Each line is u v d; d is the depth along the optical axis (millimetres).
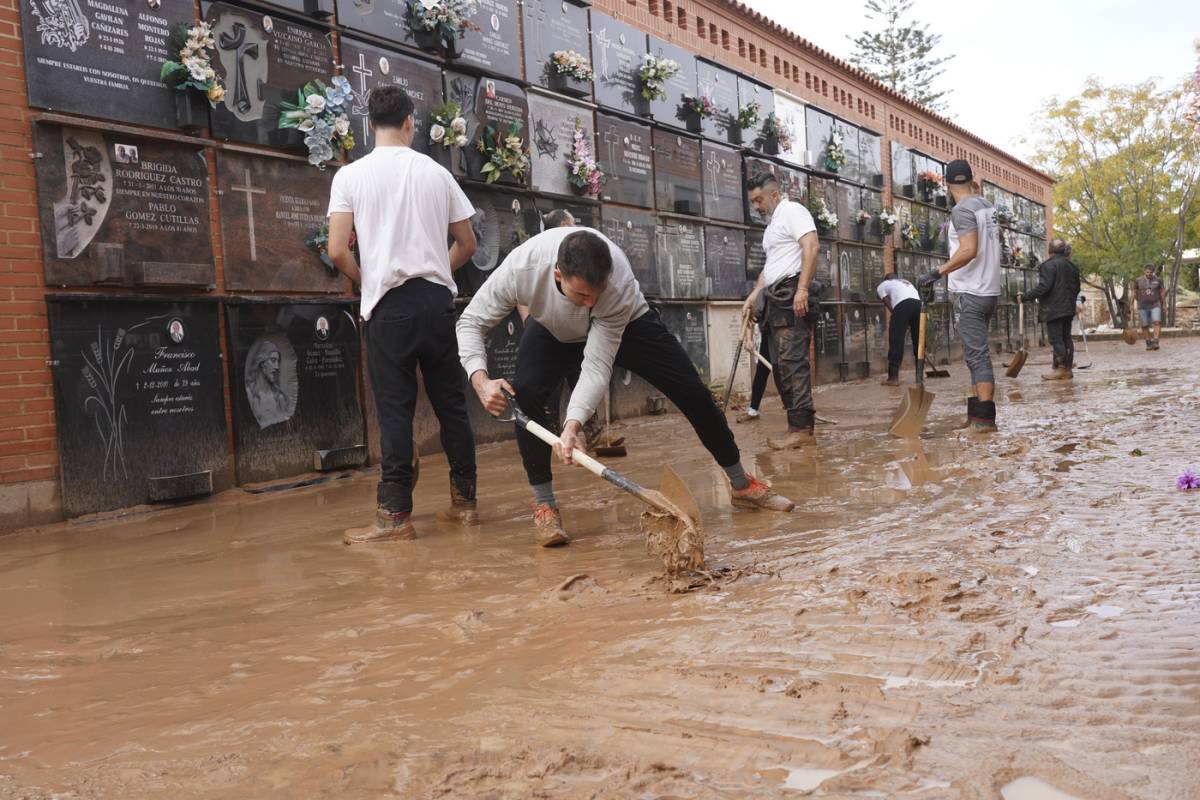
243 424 7035
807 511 4805
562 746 2068
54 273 6000
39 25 5965
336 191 4809
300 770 2051
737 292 14609
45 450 5918
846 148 18938
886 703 2211
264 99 7379
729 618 2971
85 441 6094
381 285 4672
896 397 12742
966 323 7781
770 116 15898
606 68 11945
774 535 4258
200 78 6621
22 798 1999
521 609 3279
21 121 5898
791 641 2705
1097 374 14352
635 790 1853
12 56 5867
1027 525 4055
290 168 7543
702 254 13742
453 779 1956
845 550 3820
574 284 3730
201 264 6797
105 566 4508
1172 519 4023
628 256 12109
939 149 24672
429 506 5703
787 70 17281
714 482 6043
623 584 3508
